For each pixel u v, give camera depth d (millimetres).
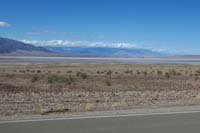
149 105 17469
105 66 81688
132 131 9938
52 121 11398
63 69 63719
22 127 10367
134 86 29969
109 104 18359
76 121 11430
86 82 32594
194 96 22828
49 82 31656
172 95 23391
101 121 11469
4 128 10211
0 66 75750
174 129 10242
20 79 35219
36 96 21938
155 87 29484
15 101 19547
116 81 34250
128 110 14391
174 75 45469
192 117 12367
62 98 21219
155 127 10531
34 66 78062
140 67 78438
